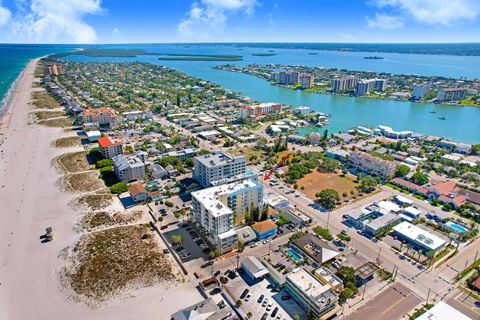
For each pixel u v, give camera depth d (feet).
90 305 424.87
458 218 630.33
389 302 426.10
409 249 534.78
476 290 447.42
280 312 412.36
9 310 415.85
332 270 479.82
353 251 526.98
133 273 480.23
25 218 620.49
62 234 573.33
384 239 565.94
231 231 535.60
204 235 563.48
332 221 620.08
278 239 563.07
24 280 466.70
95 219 617.21
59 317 406.41
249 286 454.81
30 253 522.88
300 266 492.95
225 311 388.78
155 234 575.79
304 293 407.85
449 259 513.04
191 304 426.10
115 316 407.85
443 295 439.22
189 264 497.87
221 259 510.58
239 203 600.39
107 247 537.24
